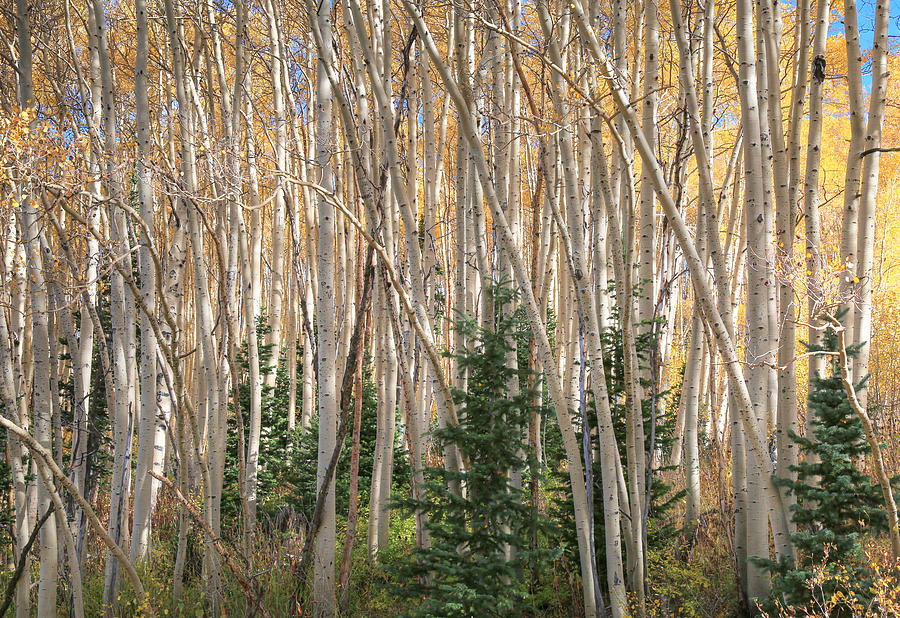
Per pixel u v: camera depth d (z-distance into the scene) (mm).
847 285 7684
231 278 12359
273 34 13492
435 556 7273
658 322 8719
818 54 8000
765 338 7562
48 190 7750
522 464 7625
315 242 18422
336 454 9188
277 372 17781
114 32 14805
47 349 9102
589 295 7633
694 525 10016
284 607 9445
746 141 7484
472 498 7578
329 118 9695
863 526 6781
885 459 8742
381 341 10977
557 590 8594
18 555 9242
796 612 6871
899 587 5965
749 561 7613
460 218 9805
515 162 10703
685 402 10359
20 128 7199
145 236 8195
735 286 12586
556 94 7777
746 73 7457
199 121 12961
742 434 8367
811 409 7828
